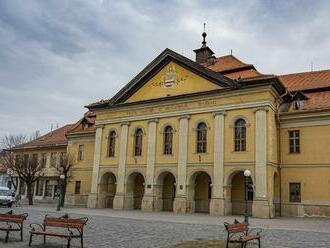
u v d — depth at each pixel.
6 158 63.56
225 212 34.00
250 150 33.78
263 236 18.94
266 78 33.41
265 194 32.28
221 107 36.03
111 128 44.34
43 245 14.85
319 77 40.69
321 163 34.19
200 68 37.78
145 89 42.00
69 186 51.25
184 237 18.00
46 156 59.84
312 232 20.95
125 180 41.56
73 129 53.50
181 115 38.53
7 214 16.56
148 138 40.59
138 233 19.38
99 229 21.06
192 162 36.91
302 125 35.69
